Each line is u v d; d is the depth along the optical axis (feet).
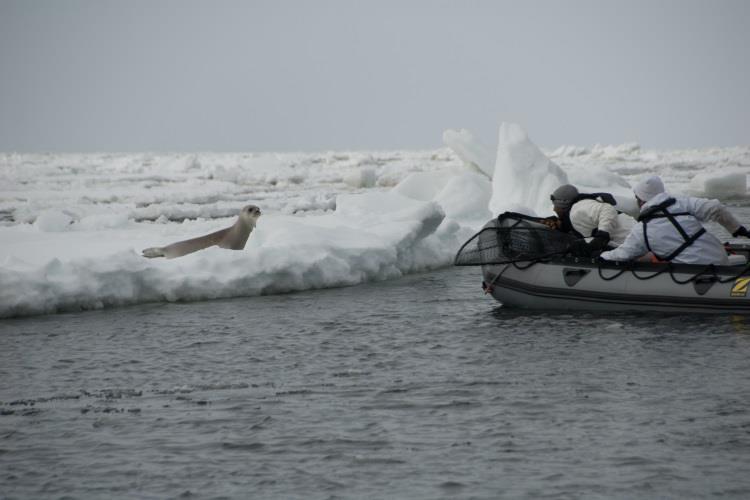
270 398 86.17
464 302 130.52
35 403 86.63
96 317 123.54
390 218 175.63
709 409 79.00
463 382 89.51
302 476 67.26
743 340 101.09
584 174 272.10
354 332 112.88
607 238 117.91
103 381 93.71
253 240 153.07
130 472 68.90
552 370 92.43
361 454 71.10
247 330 115.03
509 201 213.05
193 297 135.03
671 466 66.90
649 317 112.98
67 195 339.16
